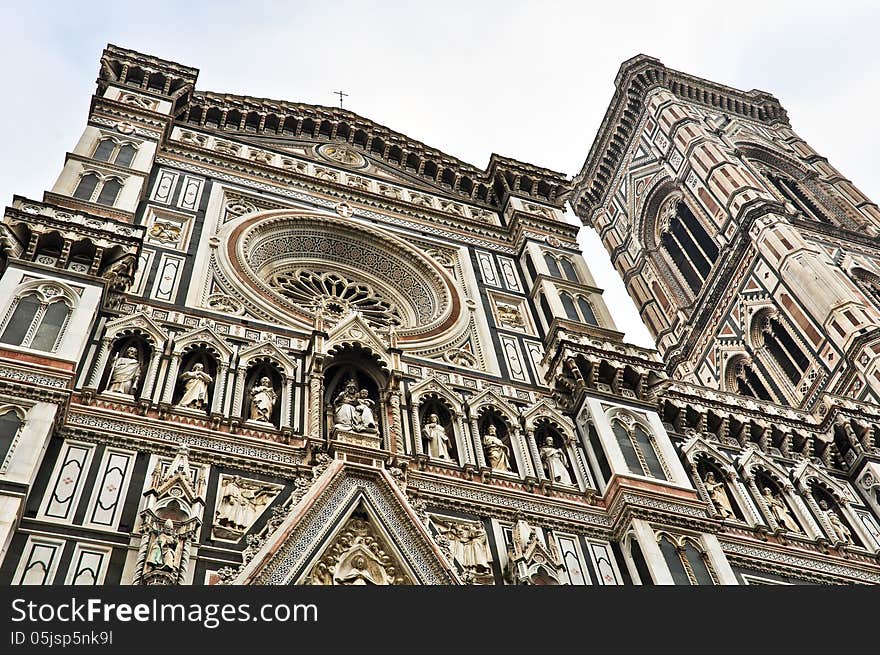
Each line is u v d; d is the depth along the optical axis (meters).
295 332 28.11
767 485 29.36
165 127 36.94
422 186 43.16
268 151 40.84
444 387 27.47
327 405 25.73
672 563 22.75
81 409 21.80
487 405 27.38
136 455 21.31
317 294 33.88
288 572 19.44
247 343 26.78
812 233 58.31
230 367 25.22
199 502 20.20
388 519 21.45
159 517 19.17
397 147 44.44
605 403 28.14
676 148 71.31
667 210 71.56
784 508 28.42
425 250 37.19
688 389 32.19
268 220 34.50
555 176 44.25
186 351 25.22
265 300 29.38
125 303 26.59
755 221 58.69
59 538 18.59
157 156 36.03
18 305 23.25
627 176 77.56
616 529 24.16
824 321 49.97
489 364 30.52
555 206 42.53
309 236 35.56
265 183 37.50
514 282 36.66
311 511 20.81
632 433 27.08
